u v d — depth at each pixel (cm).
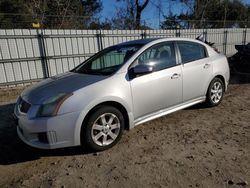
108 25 2016
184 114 505
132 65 393
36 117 329
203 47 511
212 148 355
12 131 467
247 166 304
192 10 2881
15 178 308
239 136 392
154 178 289
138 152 355
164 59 432
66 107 327
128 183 283
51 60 1001
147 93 398
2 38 878
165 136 405
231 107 544
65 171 317
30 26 1702
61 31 1007
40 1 1864
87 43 1084
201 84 491
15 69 922
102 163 331
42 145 331
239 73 957
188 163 318
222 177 284
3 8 2103
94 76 381
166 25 2427
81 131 346
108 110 358
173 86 434
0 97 803
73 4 2173
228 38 1731
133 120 389
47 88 364
